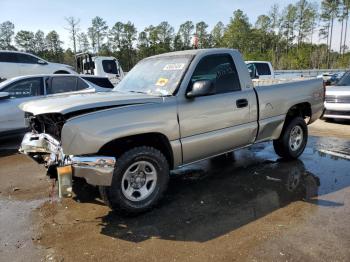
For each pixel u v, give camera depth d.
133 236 3.59
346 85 10.66
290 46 83.81
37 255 3.27
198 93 4.18
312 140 7.90
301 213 4.01
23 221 3.98
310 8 80.62
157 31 88.19
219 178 5.33
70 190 3.60
